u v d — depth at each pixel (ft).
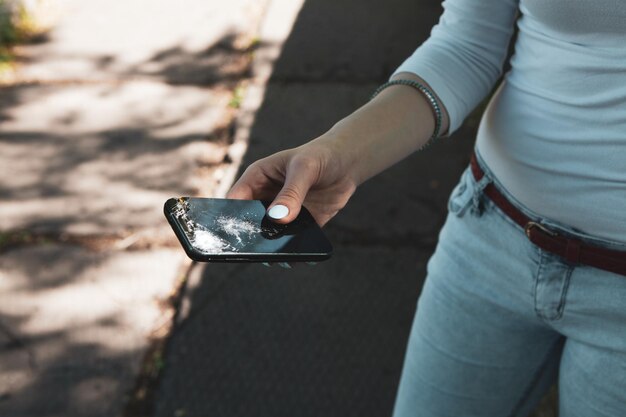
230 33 14.47
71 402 7.51
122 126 11.80
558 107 3.73
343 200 3.77
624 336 3.73
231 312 8.44
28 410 7.43
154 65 13.47
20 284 8.90
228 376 7.70
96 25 14.76
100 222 9.84
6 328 8.33
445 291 4.39
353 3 15.44
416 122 3.98
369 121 3.85
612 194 3.62
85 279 8.96
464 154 11.00
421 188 10.32
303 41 14.10
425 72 4.05
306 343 8.06
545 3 3.55
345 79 12.94
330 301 8.56
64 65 13.46
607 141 3.57
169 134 11.62
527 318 4.12
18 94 12.61
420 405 4.66
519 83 3.96
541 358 4.37
